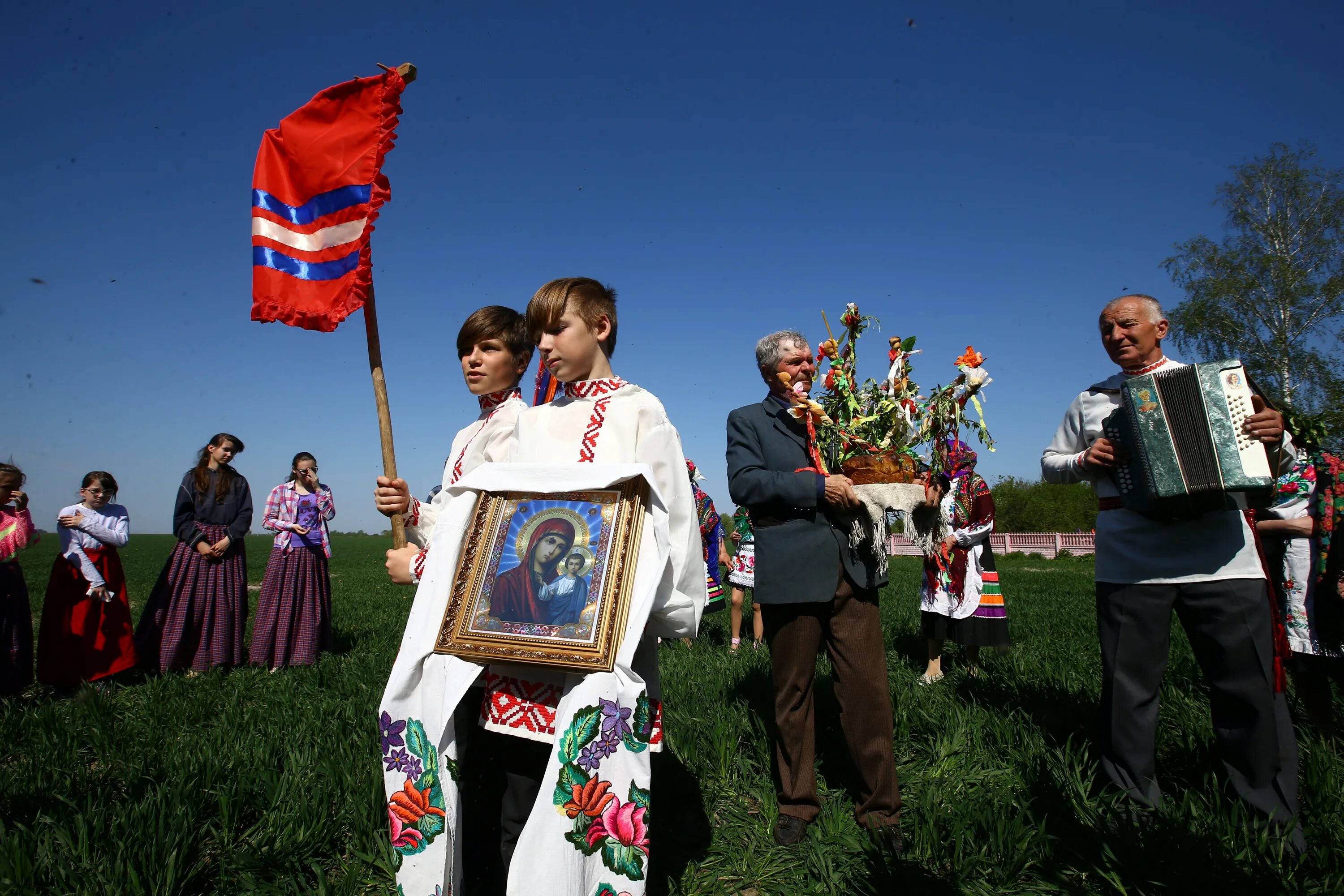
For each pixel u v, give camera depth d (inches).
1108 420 111.7
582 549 78.4
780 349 119.4
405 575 89.1
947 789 117.1
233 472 247.3
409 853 75.4
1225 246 935.7
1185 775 120.2
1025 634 268.5
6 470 212.5
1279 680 102.0
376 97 90.8
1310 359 861.8
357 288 88.4
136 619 405.1
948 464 120.3
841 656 108.0
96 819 99.5
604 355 94.8
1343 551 123.7
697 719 147.6
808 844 103.4
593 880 70.1
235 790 112.0
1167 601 107.3
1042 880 92.8
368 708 161.0
